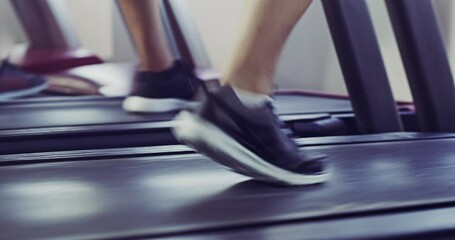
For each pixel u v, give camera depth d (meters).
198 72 2.56
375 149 1.66
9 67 2.70
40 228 0.99
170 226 1.01
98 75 2.84
